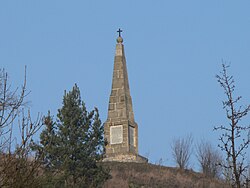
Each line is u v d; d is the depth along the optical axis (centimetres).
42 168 2891
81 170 8325
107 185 10175
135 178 10962
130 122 12775
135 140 12744
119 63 13288
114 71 13250
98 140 8944
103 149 9044
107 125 12750
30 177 2692
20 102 2645
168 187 10850
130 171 11288
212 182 11388
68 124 8781
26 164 2695
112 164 11756
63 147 8344
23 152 2678
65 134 8681
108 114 12875
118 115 12812
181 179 11350
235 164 3575
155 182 10938
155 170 11569
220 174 12119
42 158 2781
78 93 9188
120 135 12625
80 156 8512
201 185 11206
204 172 12194
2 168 2653
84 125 8881
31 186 2691
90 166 8644
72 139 8669
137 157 12344
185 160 13012
